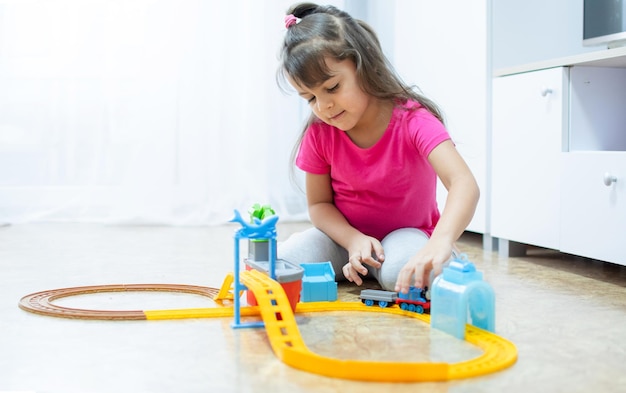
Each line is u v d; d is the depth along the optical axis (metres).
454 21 2.01
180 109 2.44
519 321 1.09
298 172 2.54
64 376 0.82
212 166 2.46
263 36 2.47
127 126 2.41
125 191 2.40
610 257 1.43
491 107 1.85
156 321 1.07
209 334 0.99
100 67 2.40
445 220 1.12
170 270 1.55
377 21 2.58
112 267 1.58
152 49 2.41
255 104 2.48
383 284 1.25
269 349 0.92
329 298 1.21
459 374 0.80
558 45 1.91
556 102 1.59
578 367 0.86
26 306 1.14
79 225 2.36
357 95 1.25
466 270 1.00
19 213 2.40
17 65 2.36
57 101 2.39
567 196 1.55
